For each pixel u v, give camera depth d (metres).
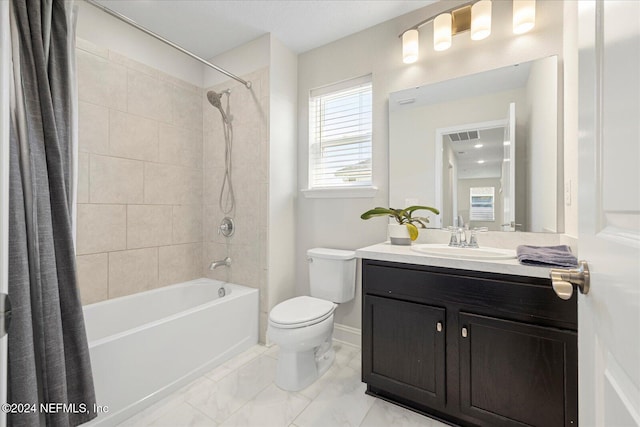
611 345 0.43
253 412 1.43
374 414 1.41
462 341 1.27
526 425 1.14
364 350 1.52
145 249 2.16
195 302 2.36
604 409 0.46
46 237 1.10
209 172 2.51
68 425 1.11
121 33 2.00
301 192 2.37
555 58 1.51
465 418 1.27
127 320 1.99
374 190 2.04
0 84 0.50
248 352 2.05
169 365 1.58
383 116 2.03
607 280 0.45
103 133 1.92
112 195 1.97
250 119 2.25
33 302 1.06
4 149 0.51
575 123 1.32
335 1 1.81
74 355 1.18
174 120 2.34
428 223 1.86
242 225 2.30
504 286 1.18
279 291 2.25
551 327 1.10
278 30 2.10
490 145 1.68
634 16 0.36
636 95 0.35
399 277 1.42
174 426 1.34
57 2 1.23
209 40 2.24
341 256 1.96
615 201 0.42
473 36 1.62
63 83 1.23
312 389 1.61
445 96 1.81
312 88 2.33
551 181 1.53
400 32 1.96
